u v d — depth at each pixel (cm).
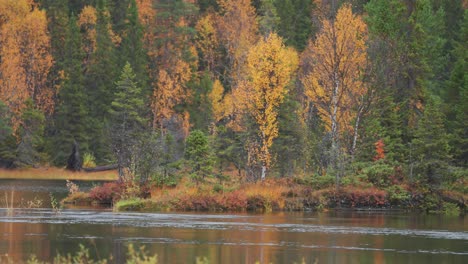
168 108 14050
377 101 7288
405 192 6191
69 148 12738
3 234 3772
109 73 14025
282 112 7606
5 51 13250
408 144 7112
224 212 5428
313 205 5941
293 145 7544
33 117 12788
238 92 7394
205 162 6097
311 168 7438
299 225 4484
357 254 3306
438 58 11538
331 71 7362
